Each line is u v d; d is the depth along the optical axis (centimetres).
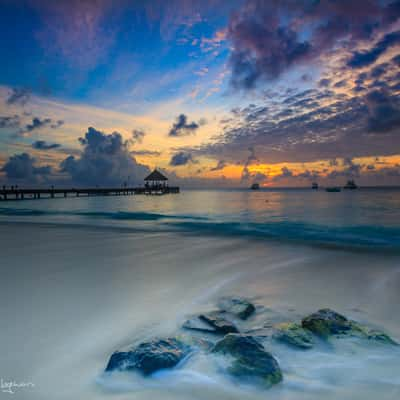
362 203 2944
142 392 203
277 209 2347
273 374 212
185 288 471
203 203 3528
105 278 525
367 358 245
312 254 750
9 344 284
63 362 251
